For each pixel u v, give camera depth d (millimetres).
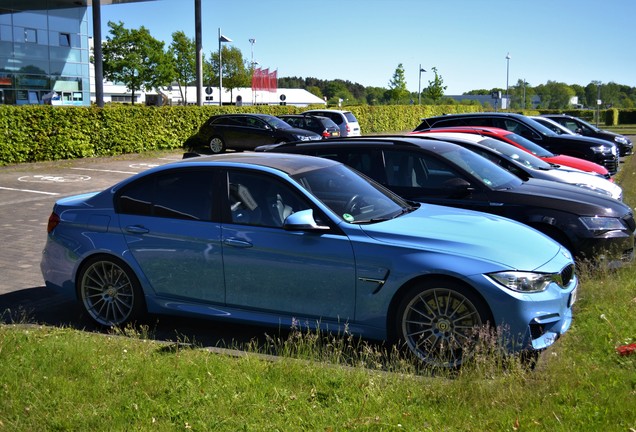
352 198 5410
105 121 21344
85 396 3928
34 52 30438
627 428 3418
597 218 6797
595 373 4125
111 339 5078
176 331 5613
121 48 53750
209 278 5281
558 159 11898
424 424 3531
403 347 4711
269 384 4082
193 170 5559
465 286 4512
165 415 3676
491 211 6965
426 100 75188
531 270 4547
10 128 18250
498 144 10398
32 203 12555
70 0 31766
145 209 5594
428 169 7285
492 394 3859
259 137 23953
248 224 5188
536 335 4523
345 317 4863
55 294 6738
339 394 3932
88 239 5688
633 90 146000
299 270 4949
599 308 5520
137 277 5535
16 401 3807
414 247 4680
